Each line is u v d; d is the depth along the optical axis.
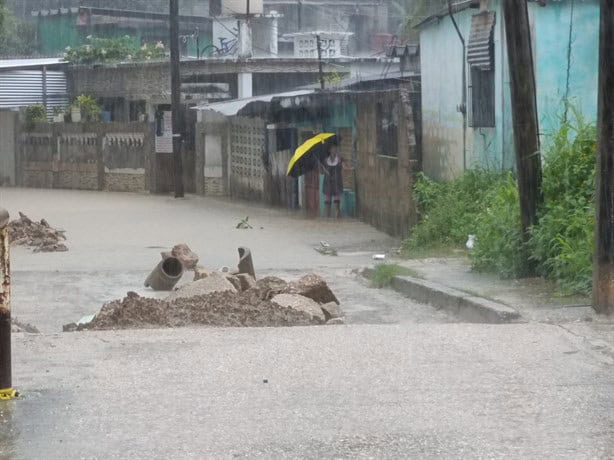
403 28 41.19
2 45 57.59
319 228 26.19
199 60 41.44
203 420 7.37
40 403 7.79
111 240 23.67
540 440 6.86
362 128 27.22
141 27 56.41
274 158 32.88
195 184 38.25
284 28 54.25
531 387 8.06
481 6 20.17
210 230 25.75
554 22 18.66
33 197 37.62
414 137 22.47
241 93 41.22
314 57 42.44
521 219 13.78
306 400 7.80
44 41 58.50
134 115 46.22
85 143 41.75
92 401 7.84
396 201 23.70
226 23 46.50
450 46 22.56
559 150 14.25
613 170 10.43
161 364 8.91
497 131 19.84
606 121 10.40
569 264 12.29
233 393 8.02
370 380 8.32
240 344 9.64
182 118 37.25
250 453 6.70
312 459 6.58
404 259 18.45
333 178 28.72
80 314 14.05
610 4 10.38
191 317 11.37
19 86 47.38
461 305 12.59
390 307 13.92
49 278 17.47
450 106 22.73
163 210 31.53
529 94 13.41
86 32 56.19
